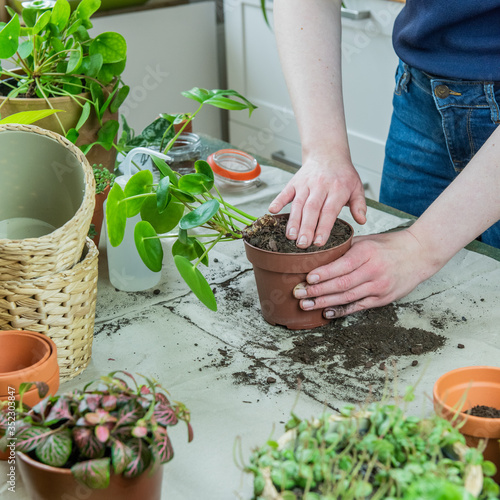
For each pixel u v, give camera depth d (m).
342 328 1.00
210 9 2.43
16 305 0.81
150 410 0.61
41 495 0.63
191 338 0.98
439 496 0.51
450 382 0.73
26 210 0.93
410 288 1.01
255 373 0.90
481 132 1.24
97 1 1.22
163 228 1.06
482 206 0.97
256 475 0.57
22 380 0.72
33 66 1.18
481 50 1.17
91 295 0.87
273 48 2.31
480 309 1.03
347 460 0.59
